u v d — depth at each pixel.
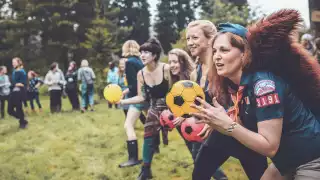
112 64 12.31
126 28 32.75
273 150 1.68
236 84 1.96
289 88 1.78
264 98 1.69
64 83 12.14
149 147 4.21
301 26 1.74
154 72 3.99
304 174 1.82
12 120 10.19
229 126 1.66
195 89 2.30
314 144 1.80
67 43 29.81
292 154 1.85
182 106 2.29
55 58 29.69
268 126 1.68
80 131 7.61
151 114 4.13
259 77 1.74
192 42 3.01
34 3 29.48
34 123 9.17
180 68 3.83
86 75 11.79
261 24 1.74
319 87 1.81
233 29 1.81
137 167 4.83
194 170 2.71
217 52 1.84
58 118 9.99
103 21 28.25
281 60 1.76
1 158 5.56
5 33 30.06
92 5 30.94
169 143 6.21
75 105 12.42
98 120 9.33
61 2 29.64
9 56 29.41
